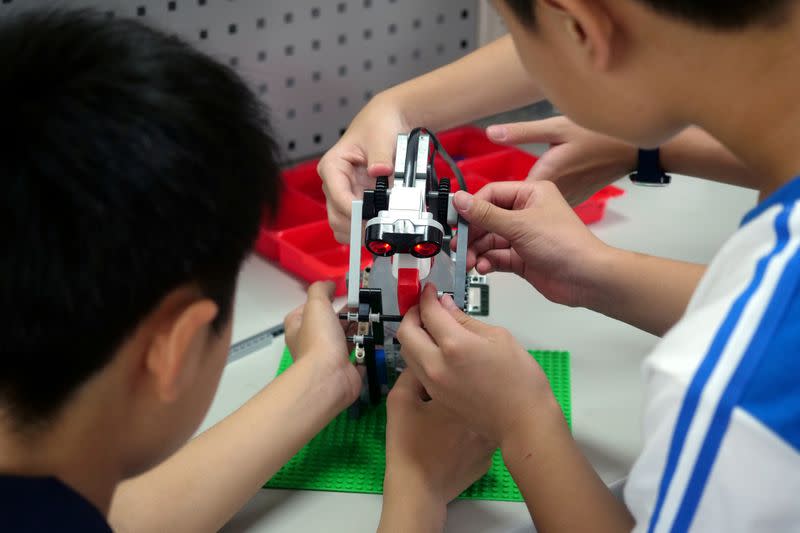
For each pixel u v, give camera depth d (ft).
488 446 2.63
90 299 1.45
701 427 1.60
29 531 1.57
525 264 3.29
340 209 3.29
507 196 3.21
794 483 1.53
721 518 1.60
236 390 3.04
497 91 3.89
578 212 4.03
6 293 1.42
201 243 1.55
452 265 2.93
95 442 1.67
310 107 4.70
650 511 1.70
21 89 1.43
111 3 3.78
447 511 2.56
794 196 1.66
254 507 2.58
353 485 2.66
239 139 1.63
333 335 2.90
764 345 1.56
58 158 1.39
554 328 3.40
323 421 2.72
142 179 1.44
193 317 1.56
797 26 1.63
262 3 4.28
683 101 1.82
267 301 3.59
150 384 1.64
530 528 2.51
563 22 1.80
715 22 1.63
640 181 3.72
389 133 3.51
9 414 1.56
